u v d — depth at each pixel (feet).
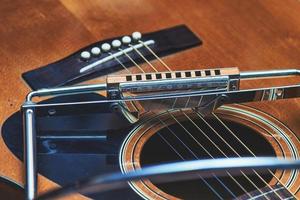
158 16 2.54
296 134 2.14
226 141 2.19
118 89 2.05
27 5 2.54
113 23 2.49
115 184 1.52
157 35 2.44
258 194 1.96
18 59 2.33
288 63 2.38
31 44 2.39
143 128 2.14
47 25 2.47
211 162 1.54
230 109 2.19
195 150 2.21
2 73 2.28
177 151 2.22
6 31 2.44
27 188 1.88
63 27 2.46
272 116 2.18
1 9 2.52
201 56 2.38
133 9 2.56
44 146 2.06
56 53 2.36
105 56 2.34
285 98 2.15
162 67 2.33
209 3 2.60
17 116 2.14
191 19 2.53
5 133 2.10
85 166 2.03
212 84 2.06
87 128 2.11
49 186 1.98
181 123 2.18
